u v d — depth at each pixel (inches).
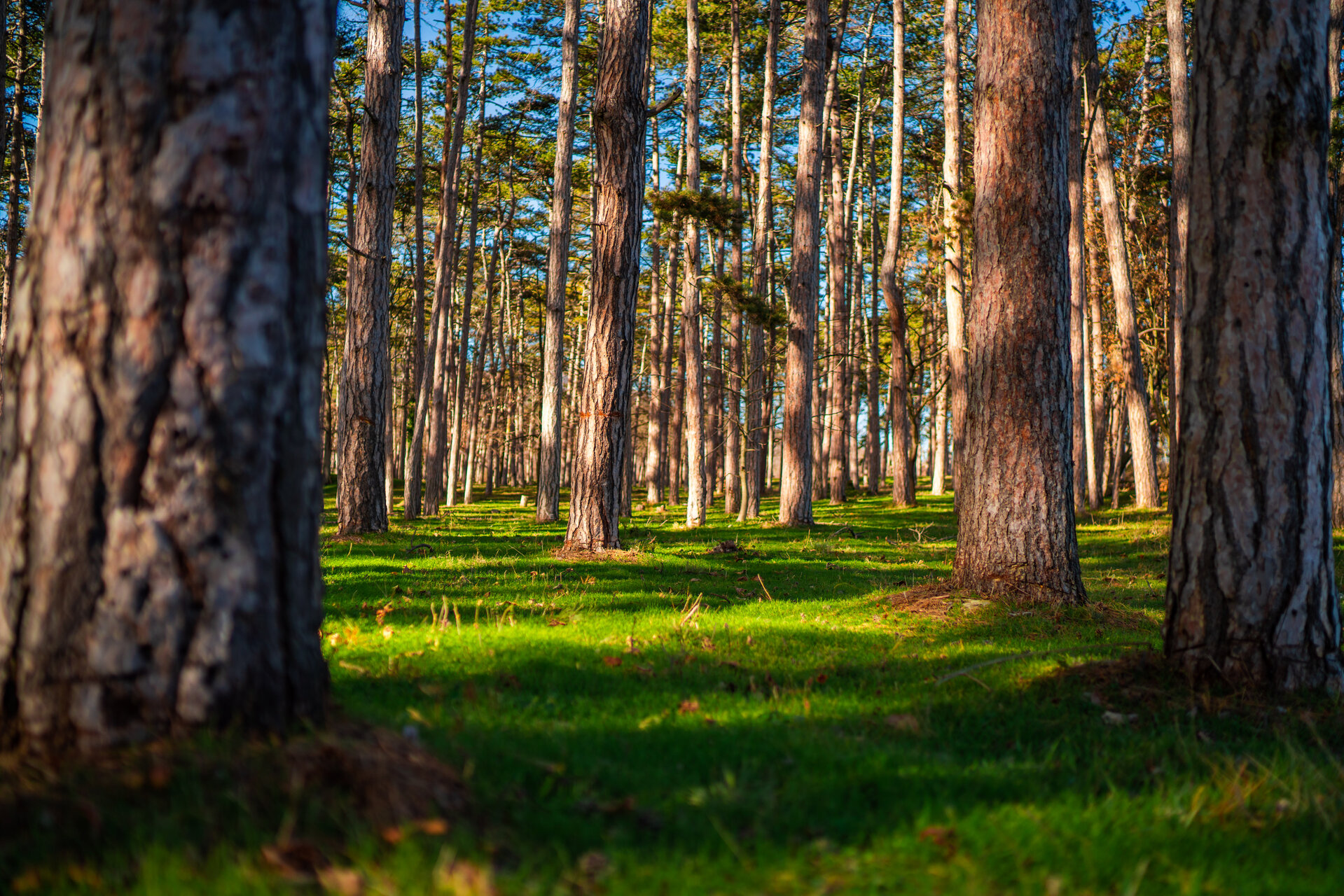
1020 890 99.7
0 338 772.6
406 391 1544.0
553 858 99.3
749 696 194.7
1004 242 321.4
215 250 108.8
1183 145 791.1
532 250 1684.3
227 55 110.5
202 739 105.1
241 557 110.4
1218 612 204.8
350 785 103.7
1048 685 210.1
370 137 571.2
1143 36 1109.7
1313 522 201.8
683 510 1222.9
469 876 88.1
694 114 889.5
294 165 117.0
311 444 120.2
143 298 106.5
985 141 324.5
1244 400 202.1
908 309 1712.6
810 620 308.7
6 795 95.1
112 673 105.1
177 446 107.2
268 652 112.7
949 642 273.7
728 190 1254.3
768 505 1295.5
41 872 86.1
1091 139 981.8
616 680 200.1
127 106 107.7
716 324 1216.8
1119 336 971.3
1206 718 190.5
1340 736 180.1
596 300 476.4
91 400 106.1
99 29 109.0
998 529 322.0
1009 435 321.7
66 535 105.7
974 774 143.3
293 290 116.6
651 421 1462.8
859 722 176.4
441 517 978.7
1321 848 122.6
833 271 1330.0
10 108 787.4
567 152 856.9
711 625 281.6
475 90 1310.3
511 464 2763.3
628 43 466.6
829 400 1488.7
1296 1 200.5
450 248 1061.1
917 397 1983.3
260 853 90.0
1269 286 200.7
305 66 119.2
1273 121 199.8
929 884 98.7
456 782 113.4
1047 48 317.4
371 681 183.2
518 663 208.1
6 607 108.4
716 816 115.5
